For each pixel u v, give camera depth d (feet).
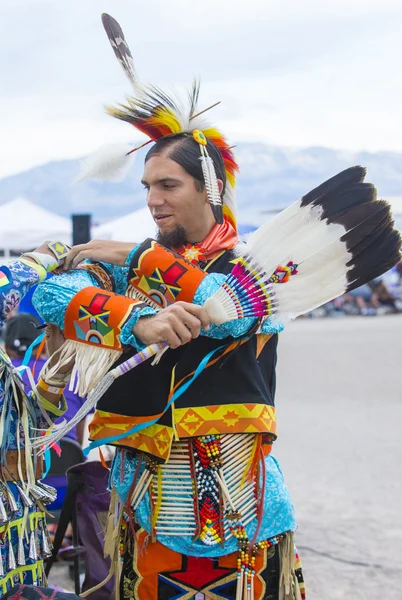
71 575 17.97
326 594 17.24
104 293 9.67
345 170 9.82
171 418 9.95
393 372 55.01
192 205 10.33
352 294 125.29
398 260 9.80
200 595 10.19
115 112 10.80
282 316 9.72
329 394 45.68
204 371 10.07
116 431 10.21
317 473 27.43
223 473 10.07
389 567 18.84
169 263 9.86
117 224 43.75
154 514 10.10
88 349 9.68
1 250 61.87
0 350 9.84
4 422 9.80
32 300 10.12
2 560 9.62
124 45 10.70
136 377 10.11
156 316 9.34
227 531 10.03
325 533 21.24
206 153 10.28
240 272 9.63
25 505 9.86
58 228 62.54
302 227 9.73
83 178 11.04
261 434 10.19
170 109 10.52
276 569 10.34
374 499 24.30
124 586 10.50
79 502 13.82
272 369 10.78
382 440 32.63
